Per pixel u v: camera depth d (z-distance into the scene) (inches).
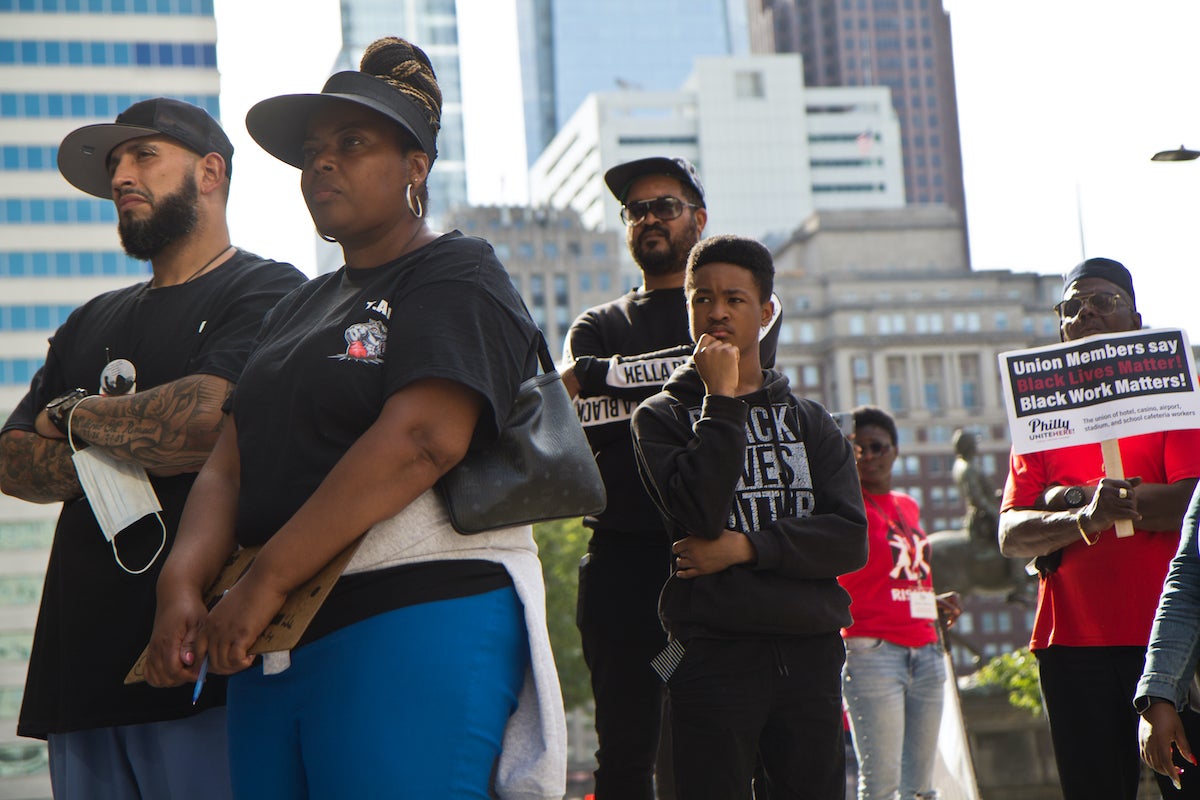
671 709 148.6
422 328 106.2
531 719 109.0
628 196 202.5
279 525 109.6
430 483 104.0
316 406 109.3
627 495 184.1
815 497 152.2
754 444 152.7
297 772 107.8
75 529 148.0
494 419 106.2
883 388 4862.2
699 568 144.1
